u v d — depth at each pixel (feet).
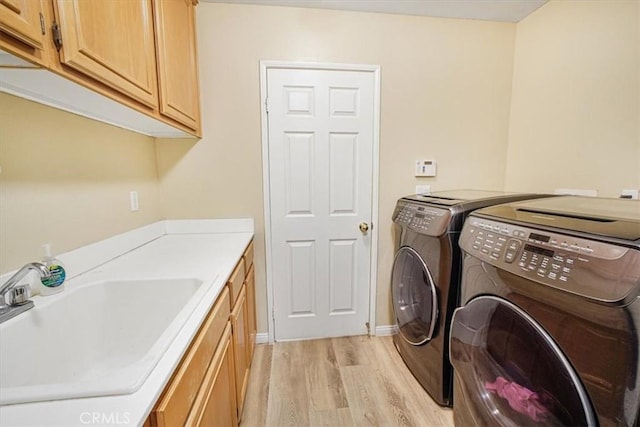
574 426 2.58
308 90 6.53
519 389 3.20
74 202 3.95
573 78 5.63
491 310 3.48
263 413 5.05
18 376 2.64
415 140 6.99
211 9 6.12
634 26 4.66
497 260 3.20
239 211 6.71
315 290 7.20
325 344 7.11
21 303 2.81
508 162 7.31
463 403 4.09
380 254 7.25
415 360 5.73
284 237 6.93
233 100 6.40
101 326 3.62
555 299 2.58
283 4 6.19
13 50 2.08
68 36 2.51
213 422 3.11
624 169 4.88
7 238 3.03
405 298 6.19
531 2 6.14
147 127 5.18
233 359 4.21
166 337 2.32
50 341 2.98
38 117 3.41
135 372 1.90
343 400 5.33
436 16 6.68
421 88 6.86
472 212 4.19
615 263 2.18
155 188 6.27
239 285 4.91
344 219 7.04
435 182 7.20
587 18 5.34
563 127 5.87
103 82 3.05
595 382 2.31
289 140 6.64
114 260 4.59
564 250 2.56
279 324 7.20
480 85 7.03
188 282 3.75
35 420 1.57
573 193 5.71
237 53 6.28
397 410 5.09
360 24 6.50
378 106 6.76
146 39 3.95
